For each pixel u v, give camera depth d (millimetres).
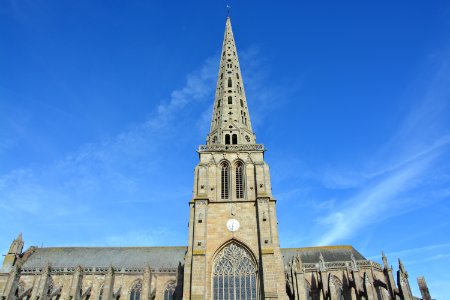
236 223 55875
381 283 67688
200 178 60281
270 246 52469
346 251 78062
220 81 80625
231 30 90125
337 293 69875
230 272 52375
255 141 72125
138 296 70625
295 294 57000
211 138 71562
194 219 56344
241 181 61469
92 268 73625
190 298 49625
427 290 61688
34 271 74188
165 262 76375
